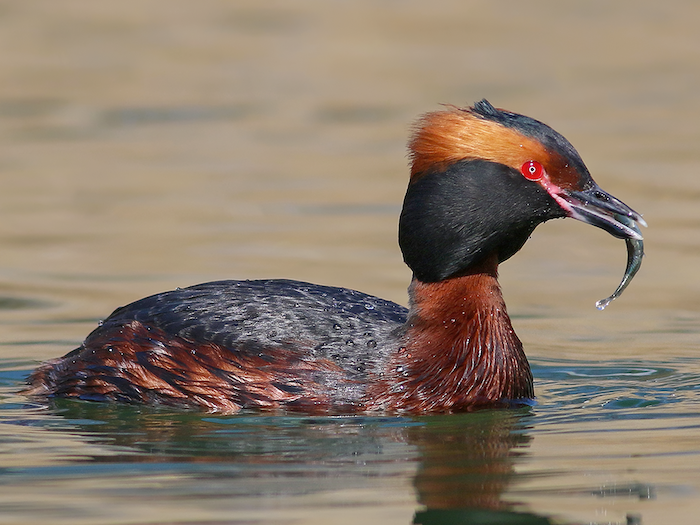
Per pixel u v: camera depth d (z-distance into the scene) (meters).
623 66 38.00
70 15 44.19
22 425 11.90
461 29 43.06
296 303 12.98
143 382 12.59
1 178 26.16
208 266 19.33
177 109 33.38
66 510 9.27
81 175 26.50
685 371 14.20
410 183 12.55
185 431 11.61
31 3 45.53
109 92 34.81
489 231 12.23
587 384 13.65
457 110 12.39
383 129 30.98
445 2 46.25
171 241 21.11
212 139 30.23
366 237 21.44
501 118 12.30
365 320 12.88
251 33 42.34
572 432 11.52
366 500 9.52
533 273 19.64
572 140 29.05
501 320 12.62
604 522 8.96
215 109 33.34
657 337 15.88
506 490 9.76
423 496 9.62
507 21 44.09
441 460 10.63
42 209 23.56
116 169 27.09
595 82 36.00
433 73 37.06
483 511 9.25
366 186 25.53
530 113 31.92
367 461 10.60
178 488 9.84
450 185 12.18
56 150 28.91
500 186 12.09
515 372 12.59
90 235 21.64
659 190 24.34
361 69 37.91
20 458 10.73
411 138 12.53
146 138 30.30
